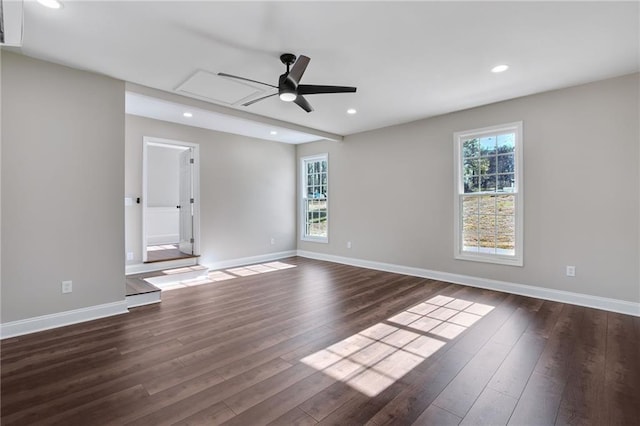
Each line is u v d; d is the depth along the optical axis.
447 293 4.16
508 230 4.21
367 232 5.86
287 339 2.77
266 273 5.41
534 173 3.93
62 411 1.80
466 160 4.61
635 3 2.12
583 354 2.48
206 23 2.38
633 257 3.33
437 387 2.05
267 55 2.90
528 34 2.54
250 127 5.62
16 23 1.69
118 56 2.90
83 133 3.18
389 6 2.17
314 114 4.73
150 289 3.80
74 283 3.13
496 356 2.46
